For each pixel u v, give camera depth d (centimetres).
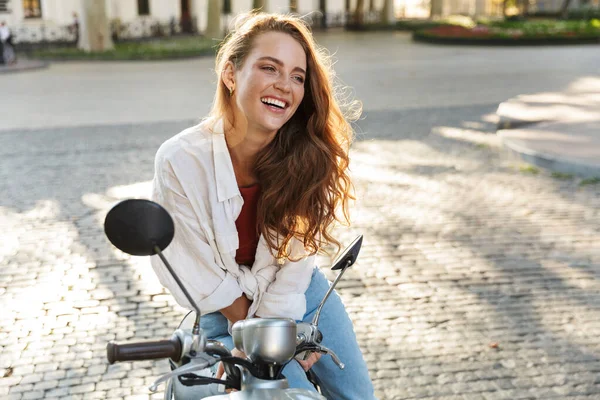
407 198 776
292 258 237
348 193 248
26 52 2888
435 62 2392
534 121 1173
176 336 180
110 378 413
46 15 3222
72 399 390
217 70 231
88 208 755
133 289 538
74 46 3164
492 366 421
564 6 4684
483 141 1080
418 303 508
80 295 528
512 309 496
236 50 222
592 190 802
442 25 3878
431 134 1143
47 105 1551
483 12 5684
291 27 222
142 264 589
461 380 405
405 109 1403
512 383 402
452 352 438
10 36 2472
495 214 717
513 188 816
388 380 406
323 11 4325
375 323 477
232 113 227
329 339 246
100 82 1988
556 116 1215
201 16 3794
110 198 794
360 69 2192
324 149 233
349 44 3241
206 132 226
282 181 230
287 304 235
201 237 224
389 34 3944
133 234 174
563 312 490
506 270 566
